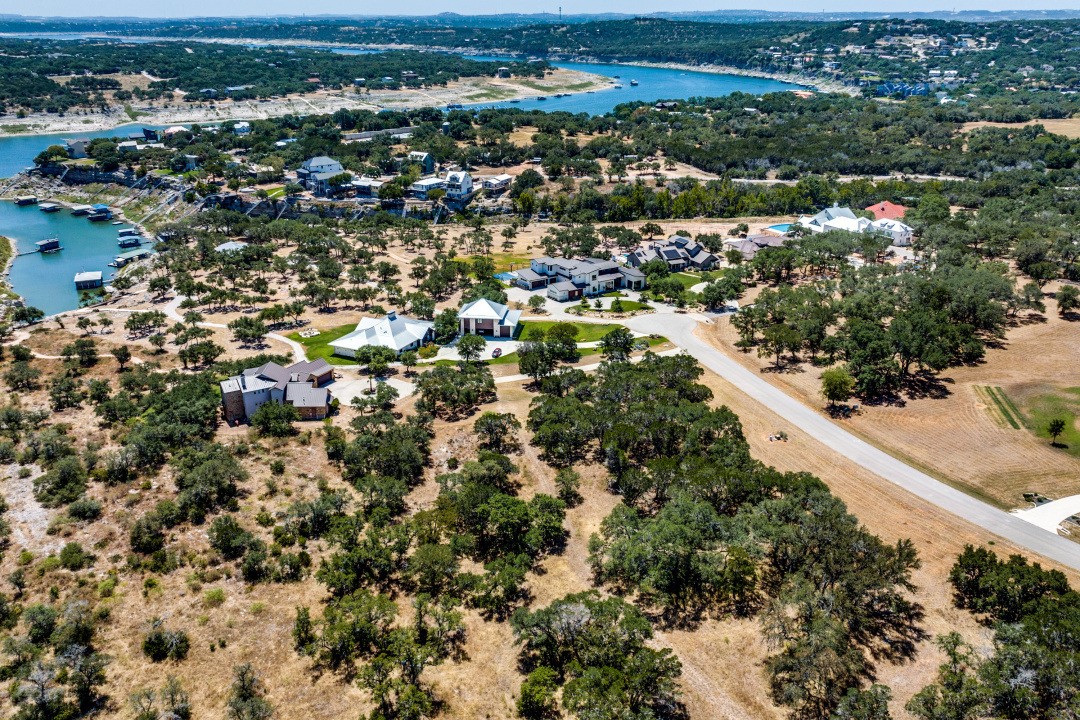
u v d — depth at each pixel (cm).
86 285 19425
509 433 10956
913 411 11581
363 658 6856
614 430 9825
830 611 6894
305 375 12488
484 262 18938
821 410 11744
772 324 14750
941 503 9188
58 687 6462
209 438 10806
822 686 6450
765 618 7069
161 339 14262
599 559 8038
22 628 7112
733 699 6341
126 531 8562
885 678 6506
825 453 10419
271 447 10531
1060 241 17788
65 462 9488
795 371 13200
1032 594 6969
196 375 12512
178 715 6175
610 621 6706
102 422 11294
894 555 7394
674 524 7750
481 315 15050
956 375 12788
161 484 9519
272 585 7812
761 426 11206
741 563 7494
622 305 17112
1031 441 10562
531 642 6956
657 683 6094
